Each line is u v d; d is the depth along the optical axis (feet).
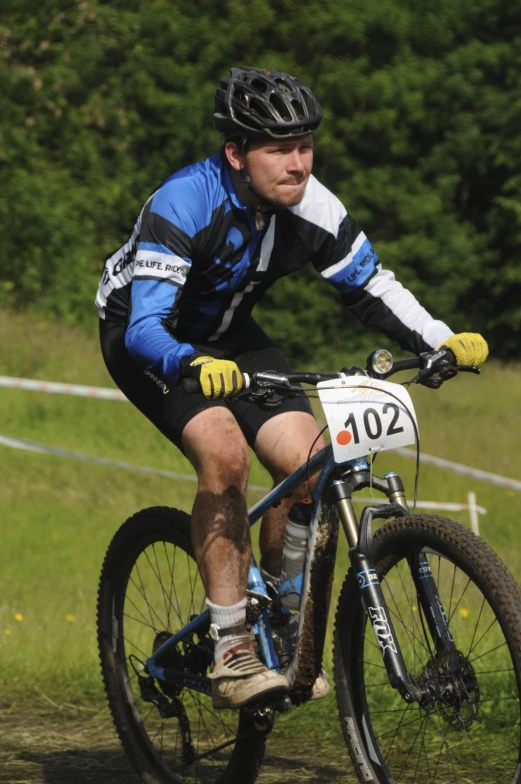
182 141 209.87
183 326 30.12
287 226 29.22
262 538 29.63
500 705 36.99
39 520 79.71
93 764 34.24
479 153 228.43
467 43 230.27
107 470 94.63
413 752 33.76
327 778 32.94
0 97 207.21
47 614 53.42
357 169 216.33
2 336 133.18
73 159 206.80
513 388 161.99
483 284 247.91
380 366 26.27
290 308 211.61
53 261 194.29
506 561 67.82
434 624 24.71
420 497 91.50
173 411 28.27
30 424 105.60
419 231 218.38
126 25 211.20
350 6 209.36
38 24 210.59
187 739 31.71
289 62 208.74
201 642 30.71
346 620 27.07
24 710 39.65
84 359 130.11
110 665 33.09
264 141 27.07
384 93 208.74
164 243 27.55
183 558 68.08
